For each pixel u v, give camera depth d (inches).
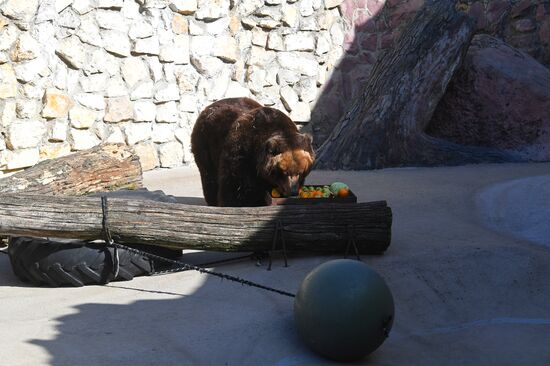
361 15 508.1
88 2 396.5
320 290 178.9
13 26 372.5
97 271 231.8
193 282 231.5
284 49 476.7
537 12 550.3
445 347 200.1
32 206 227.1
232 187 275.0
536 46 548.7
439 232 281.9
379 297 178.4
